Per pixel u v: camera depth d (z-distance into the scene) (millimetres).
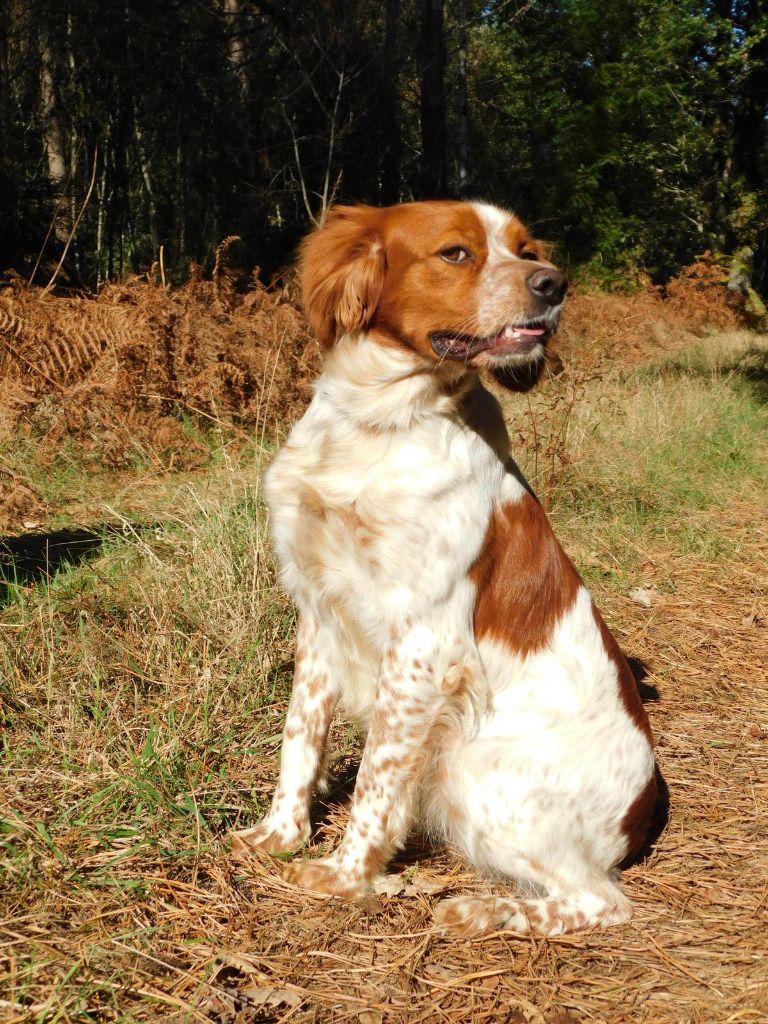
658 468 3303
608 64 8266
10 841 1578
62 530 2475
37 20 9688
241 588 2018
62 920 1495
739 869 1632
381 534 1565
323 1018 1430
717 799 1751
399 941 1519
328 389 1622
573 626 1621
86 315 3482
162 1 9438
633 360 4992
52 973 1438
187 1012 1413
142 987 1438
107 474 3059
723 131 10922
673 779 1789
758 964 1499
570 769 1566
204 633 1936
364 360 1601
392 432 1582
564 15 8453
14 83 10836
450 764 1588
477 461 1594
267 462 2893
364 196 9500
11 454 3041
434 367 1583
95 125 11922
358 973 1477
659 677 2049
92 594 2035
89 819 1616
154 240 14062
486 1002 1453
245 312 3738
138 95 11102
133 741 1745
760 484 3395
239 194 9391
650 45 8594
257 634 1939
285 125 9234
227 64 9789
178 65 9984
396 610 1568
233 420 3422
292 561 1637
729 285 10211
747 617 2262
